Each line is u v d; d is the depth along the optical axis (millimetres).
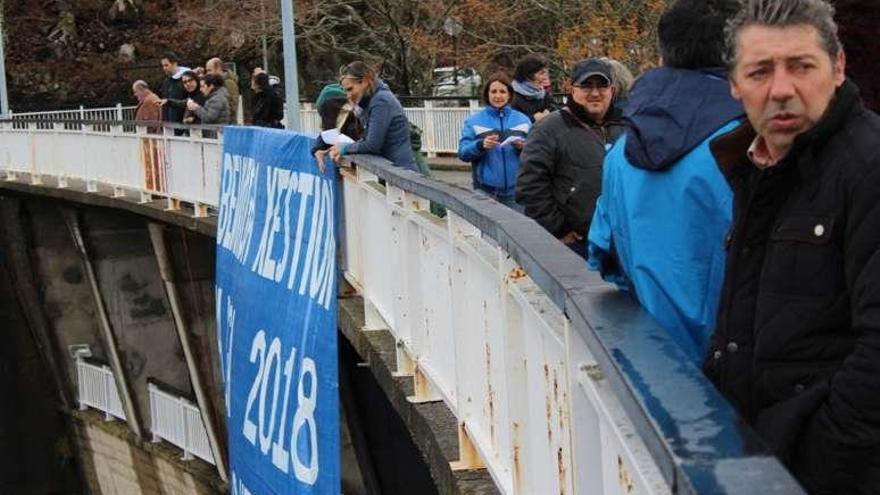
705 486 1854
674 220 3156
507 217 4293
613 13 27859
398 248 7227
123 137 19109
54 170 22312
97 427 22188
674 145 3133
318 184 8586
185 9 43500
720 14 3197
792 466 2646
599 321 2771
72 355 23125
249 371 10125
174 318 18406
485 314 4879
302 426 8289
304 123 31688
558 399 3633
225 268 11781
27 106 46969
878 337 2469
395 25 32062
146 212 17703
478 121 8328
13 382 23422
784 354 2684
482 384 5027
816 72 2619
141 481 20781
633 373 2375
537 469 4090
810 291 2646
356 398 10680
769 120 2654
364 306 8930
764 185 2719
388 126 8648
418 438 6312
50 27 47906
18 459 23312
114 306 21125
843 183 2588
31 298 23234
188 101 16422
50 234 23312
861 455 2521
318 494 7898
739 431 2045
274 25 35344
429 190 5871
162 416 19781
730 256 2834
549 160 6109
